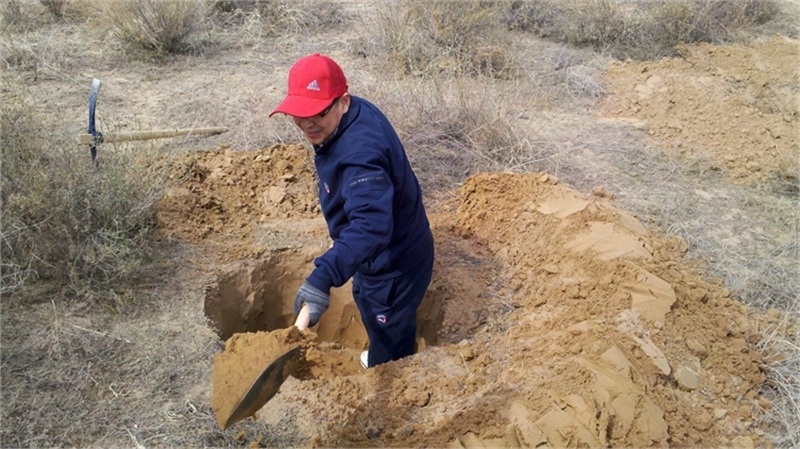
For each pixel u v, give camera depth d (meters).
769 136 6.30
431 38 7.75
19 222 4.24
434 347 4.02
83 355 3.79
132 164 4.88
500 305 4.49
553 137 6.29
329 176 3.32
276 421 3.44
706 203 5.50
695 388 3.69
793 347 4.09
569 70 7.60
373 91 6.55
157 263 4.52
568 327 3.99
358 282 3.97
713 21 8.58
